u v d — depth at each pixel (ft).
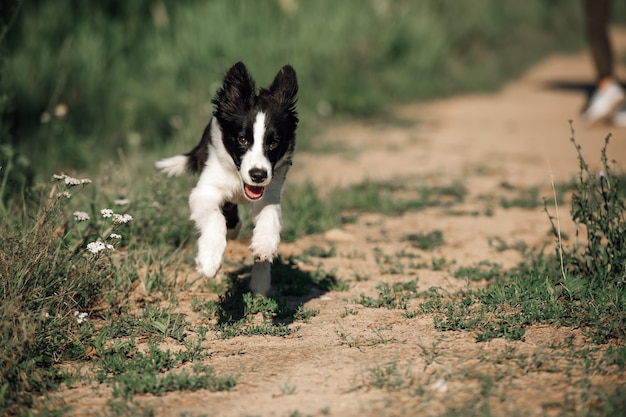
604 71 60.29
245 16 66.95
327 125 61.16
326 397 18.01
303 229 33.99
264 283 25.04
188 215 30.63
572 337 20.84
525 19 112.27
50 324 20.48
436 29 84.33
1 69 34.47
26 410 17.63
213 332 22.58
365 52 72.54
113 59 58.49
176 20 65.41
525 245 31.19
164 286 25.82
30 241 21.95
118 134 50.90
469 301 23.99
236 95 23.45
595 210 25.45
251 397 18.13
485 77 82.58
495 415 16.66
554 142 54.60
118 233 27.94
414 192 41.63
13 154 32.07
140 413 17.37
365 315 23.94
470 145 54.34
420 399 17.63
